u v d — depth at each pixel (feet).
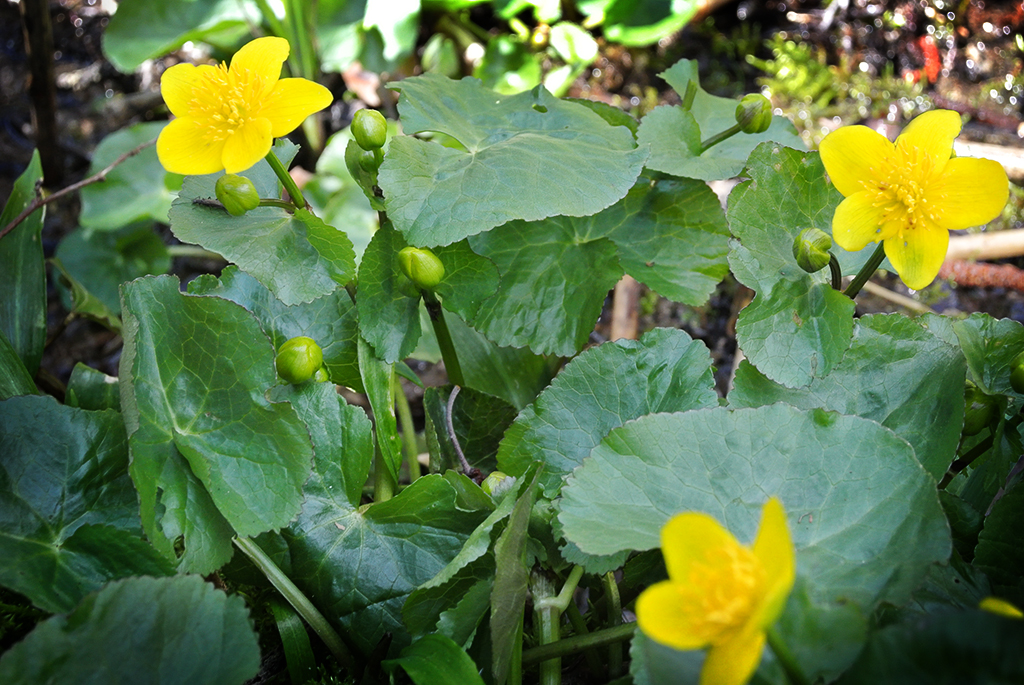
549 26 2.62
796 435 1.21
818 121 2.45
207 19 2.50
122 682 1.10
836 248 1.35
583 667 1.31
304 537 1.27
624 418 1.32
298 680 1.27
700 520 1.00
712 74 2.62
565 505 1.18
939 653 1.03
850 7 2.61
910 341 1.31
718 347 2.02
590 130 1.39
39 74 2.23
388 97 2.60
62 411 1.24
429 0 2.53
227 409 1.23
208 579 1.34
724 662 0.97
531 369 1.54
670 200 1.44
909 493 1.17
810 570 1.15
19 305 1.45
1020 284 2.09
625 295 1.96
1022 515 1.25
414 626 1.25
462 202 1.28
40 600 1.16
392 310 1.33
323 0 2.46
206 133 1.24
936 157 1.23
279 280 1.28
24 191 1.48
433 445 1.36
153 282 1.23
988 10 2.54
